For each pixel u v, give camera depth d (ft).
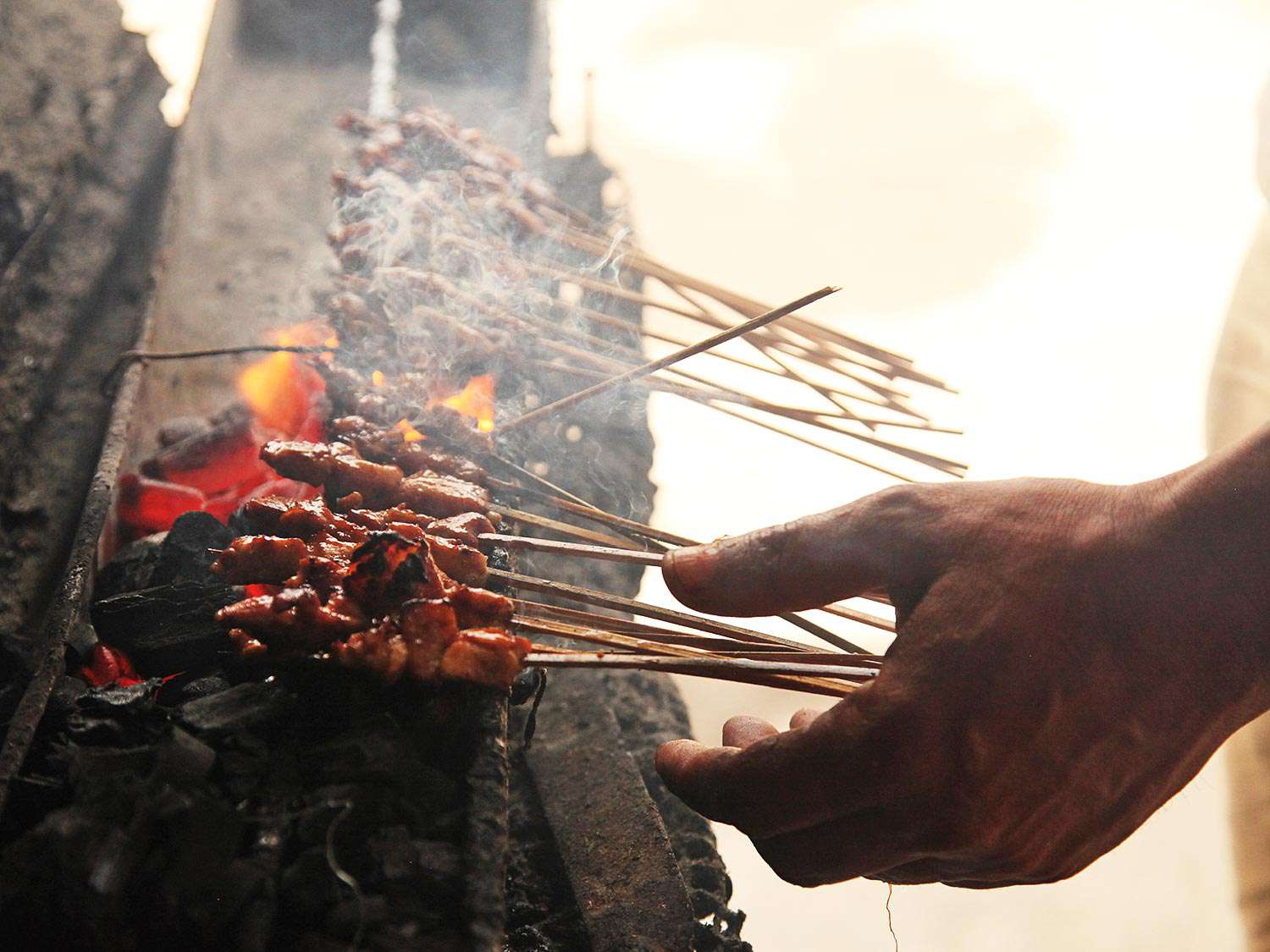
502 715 1.71
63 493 2.47
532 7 3.65
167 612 1.85
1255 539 1.61
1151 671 1.62
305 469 1.96
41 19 3.23
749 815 1.69
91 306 2.84
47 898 1.50
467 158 2.63
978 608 1.63
